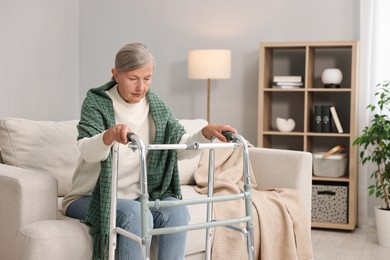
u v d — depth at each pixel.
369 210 5.08
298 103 5.23
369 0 4.93
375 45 4.94
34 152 3.14
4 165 2.89
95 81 5.76
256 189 3.80
